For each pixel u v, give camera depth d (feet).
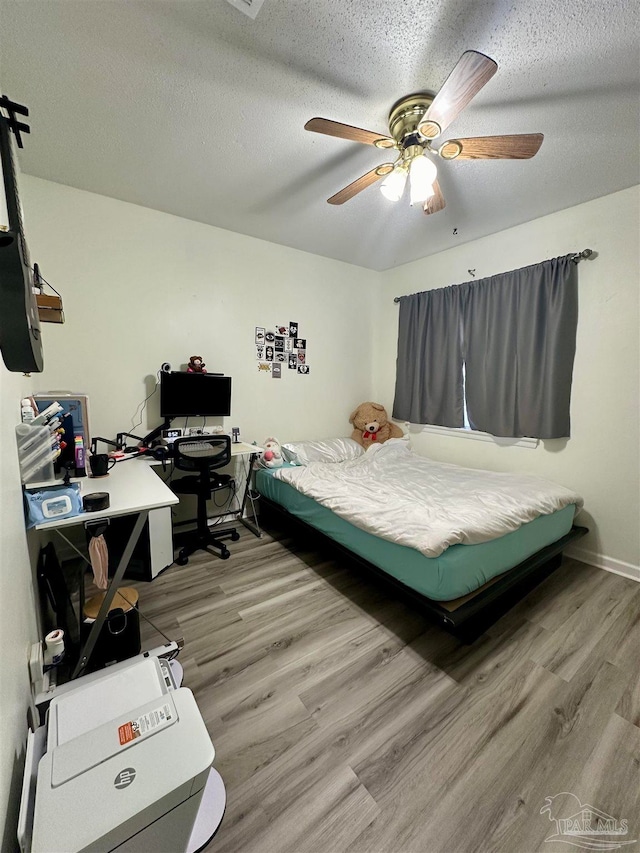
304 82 4.99
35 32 4.21
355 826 3.41
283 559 8.59
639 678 5.14
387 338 13.78
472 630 5.79
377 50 4.49
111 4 3.92
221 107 5.47
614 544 8.27
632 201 7.63
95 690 3.22
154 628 6.10
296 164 6.91
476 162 6.72
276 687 4.92
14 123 3.79
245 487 11.24
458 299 10.88
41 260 7.75
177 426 9.98
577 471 8.82
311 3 3.91
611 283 8.03
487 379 10.19
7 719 2.43
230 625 6.18
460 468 10.12
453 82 3.92
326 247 11.38
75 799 2.25
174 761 2.51
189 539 9.67
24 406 4.99
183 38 4.33
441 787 3.74
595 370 8.39
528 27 4.15
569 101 5.27
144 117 5.68
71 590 7.25
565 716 4.54
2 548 2.67
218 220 9.50
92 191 8.08
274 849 3.23
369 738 4.23
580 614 6.59
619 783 3.78
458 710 4.61
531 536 6.84
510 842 3.30
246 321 10.78
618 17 4.00
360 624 6.23
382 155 6.62
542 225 9.06
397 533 5.88
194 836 3.23
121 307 8.76
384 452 11.69
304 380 12.26
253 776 3.81
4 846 2.14
